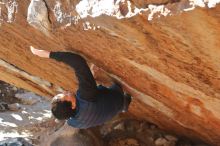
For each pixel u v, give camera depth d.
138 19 2.36
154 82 3.46
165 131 5.76
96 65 3.71
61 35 3.25
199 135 4.89
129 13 2.35
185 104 3.76
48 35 3.38
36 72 5.12
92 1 2.55
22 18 3.44
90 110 3.27
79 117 3.30
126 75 3.58
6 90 9.11
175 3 2.10
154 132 5.80
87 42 3.16
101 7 2.49
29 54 4.42
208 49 2.35
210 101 3.30
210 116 3.77
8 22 3.71
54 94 5.86
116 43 2.88
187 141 5.56
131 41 2.73
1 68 5.71
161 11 2.18
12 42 4.37
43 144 6.01
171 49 2.58
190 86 3.14
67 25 2.95
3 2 3.48
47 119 7.74
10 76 5.95
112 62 3.40
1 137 7.07
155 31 2.42
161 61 2.86
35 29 3.45
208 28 2.12
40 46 3.91
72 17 2.83
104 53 3.25
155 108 4.50
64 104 3.18
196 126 4.46
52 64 4.39
